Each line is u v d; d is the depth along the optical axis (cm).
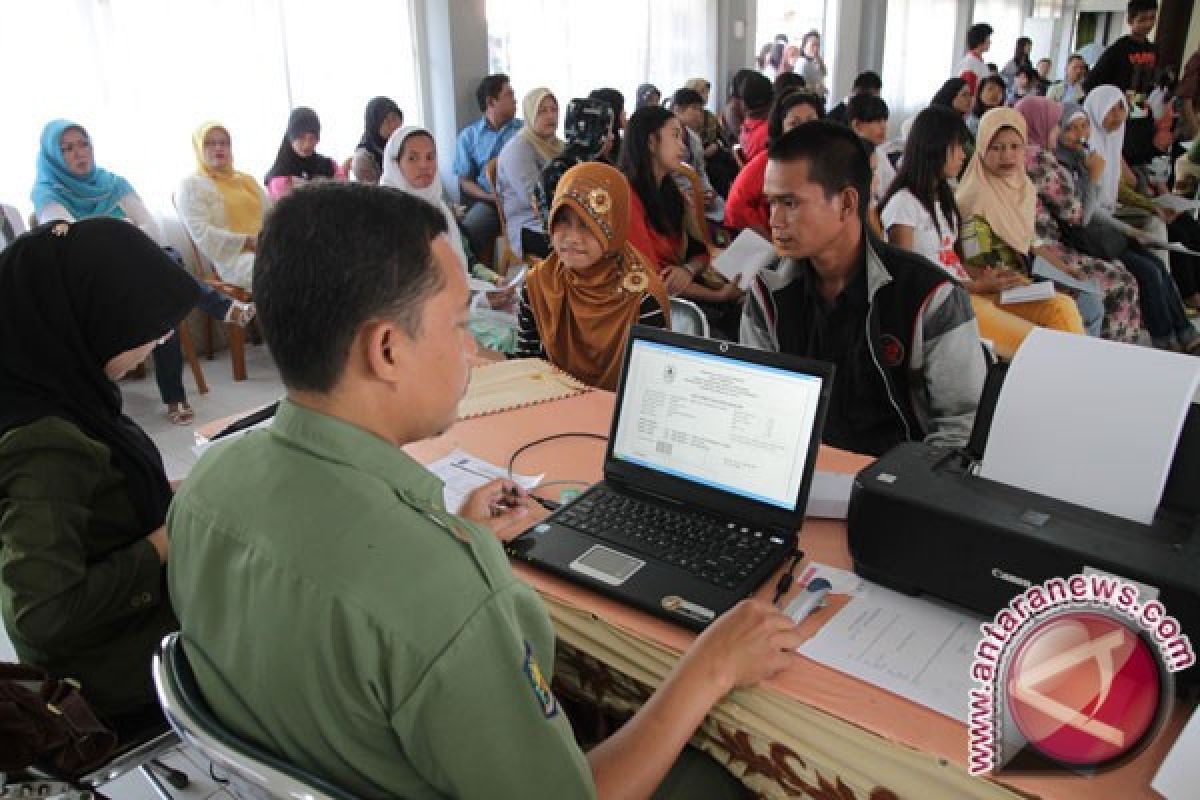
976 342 160
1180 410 87
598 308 204
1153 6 556
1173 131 615
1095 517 91
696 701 83
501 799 66
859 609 99
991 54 1002
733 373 116
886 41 848
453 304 71
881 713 82
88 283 119
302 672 65
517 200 444
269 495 70
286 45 434
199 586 73
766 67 718
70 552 110
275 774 65
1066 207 386
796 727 85
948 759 76
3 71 348
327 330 67
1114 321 372
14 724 96
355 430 70
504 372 187
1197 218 504
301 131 418
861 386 167
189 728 71
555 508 125
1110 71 571
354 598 63
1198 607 78
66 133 348
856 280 164
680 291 335
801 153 154
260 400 374
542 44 554
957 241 321
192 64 400
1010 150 316
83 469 113
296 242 66
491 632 65
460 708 63
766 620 91
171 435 337
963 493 96
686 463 119
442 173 524
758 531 111
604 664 101
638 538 111
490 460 143
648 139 331
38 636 109
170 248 391
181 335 369
